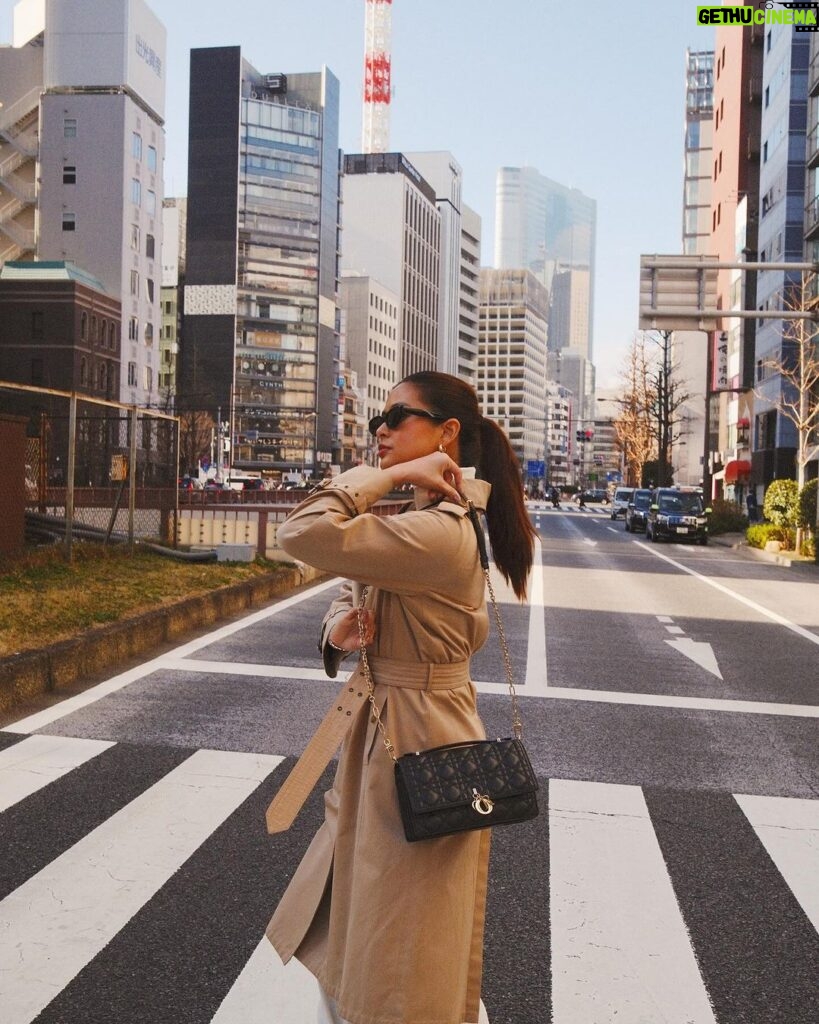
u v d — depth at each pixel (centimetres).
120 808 484
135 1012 293
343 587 250
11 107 7688
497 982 323
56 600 1023
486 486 229
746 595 1712
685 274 1748
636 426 8400
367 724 224
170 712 695
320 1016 229
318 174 13012
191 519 1767
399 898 209
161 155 8344
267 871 409
